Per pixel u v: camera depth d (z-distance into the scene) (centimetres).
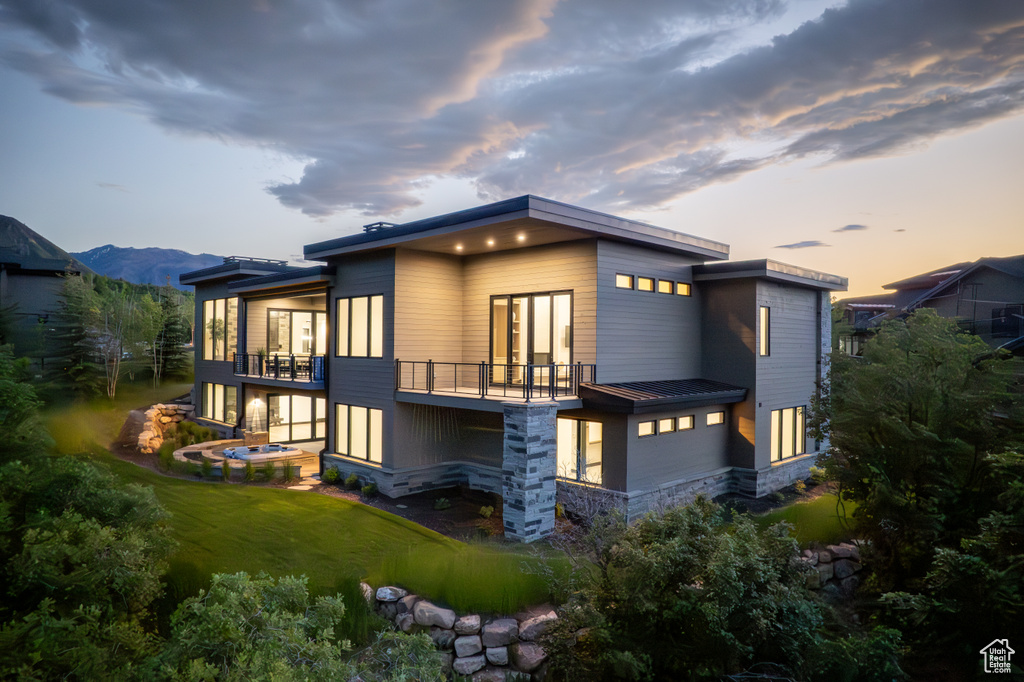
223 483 1563
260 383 1992
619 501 1329
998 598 786
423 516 1354
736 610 660
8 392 665
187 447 1936
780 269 1636
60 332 2638
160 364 3092
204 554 1006
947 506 1127
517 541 1184
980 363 1203
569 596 859
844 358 1434
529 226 1300
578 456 1448
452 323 1720
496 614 880
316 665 517
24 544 560
